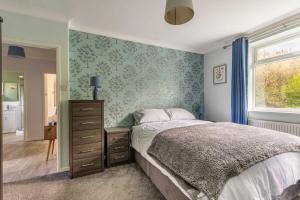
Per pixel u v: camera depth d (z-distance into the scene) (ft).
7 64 14.37
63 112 8.50
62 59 8.48
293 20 8.13
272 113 9.58
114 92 10.64
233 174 3.89
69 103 8.02
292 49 9.20
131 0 7.07
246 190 3.78
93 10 7.86
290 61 9.37
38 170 8.69
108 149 9.09
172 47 12.74
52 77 17.53
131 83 11.20
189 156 4.89
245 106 10.40
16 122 19.13
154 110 11.06
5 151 11.85
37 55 14.90
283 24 8.52
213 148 4.85
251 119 10.49
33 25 7.88
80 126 8.07
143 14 8.25
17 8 7.52
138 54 11.43
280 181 4.36
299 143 5.27
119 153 9.40
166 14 4.79
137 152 9.49
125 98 11.01
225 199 3.62
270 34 9.28
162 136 6.84
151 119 10.46
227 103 12.06
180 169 4.93
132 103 11.26
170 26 9.61
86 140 8.21
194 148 5.06
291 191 5.19
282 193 4.76
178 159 5.20
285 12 8.04
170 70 12.71
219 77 12.67
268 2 7.20
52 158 10.45
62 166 8.48
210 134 6.33
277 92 9.96
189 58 13.55
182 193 4.94
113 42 10.56
